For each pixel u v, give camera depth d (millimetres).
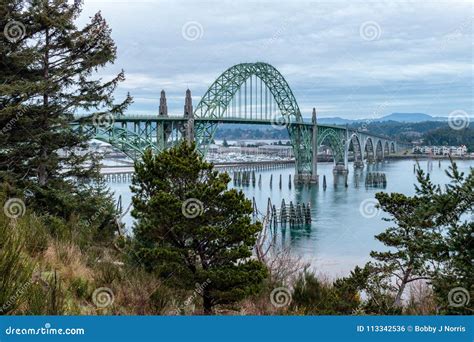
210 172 17062
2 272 6848
